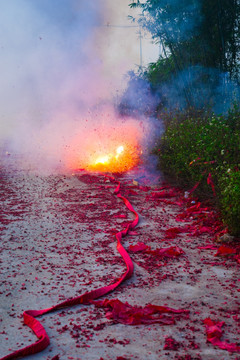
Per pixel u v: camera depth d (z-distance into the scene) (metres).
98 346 2.76
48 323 3.08
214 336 2.83
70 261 4.39
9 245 4.92
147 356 2.64
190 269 4.16
